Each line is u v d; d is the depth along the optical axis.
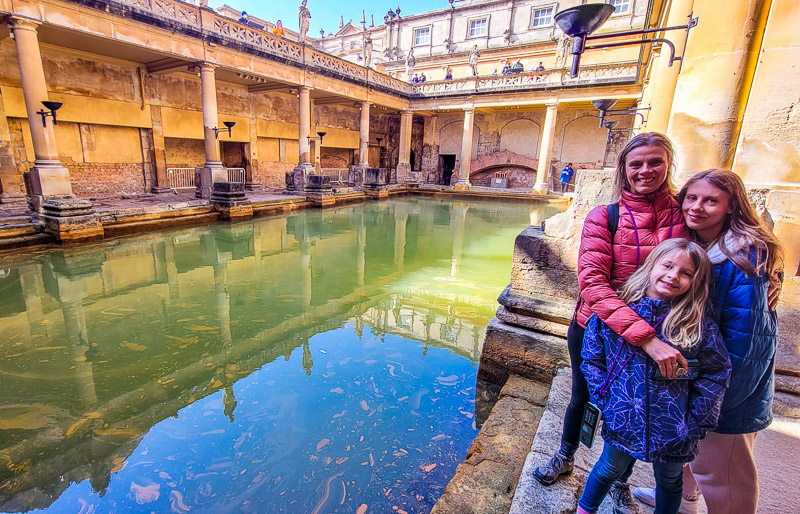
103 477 2.35
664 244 1.25
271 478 2.33
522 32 22.53
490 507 1.84
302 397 3.16
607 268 1.44
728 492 1.34
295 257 7.71
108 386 3.30
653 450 1.23
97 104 11.84
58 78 10.95
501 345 3.05
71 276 6.14
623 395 1.29
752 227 1.24
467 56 24.00
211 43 11.41
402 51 26.81
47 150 8.09
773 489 1.70
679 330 1.20
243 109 16.36
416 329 4.54
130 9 9.34
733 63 2.39
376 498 2.18
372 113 24.03
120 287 5.76
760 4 2.28
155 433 2.73
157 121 13.48
